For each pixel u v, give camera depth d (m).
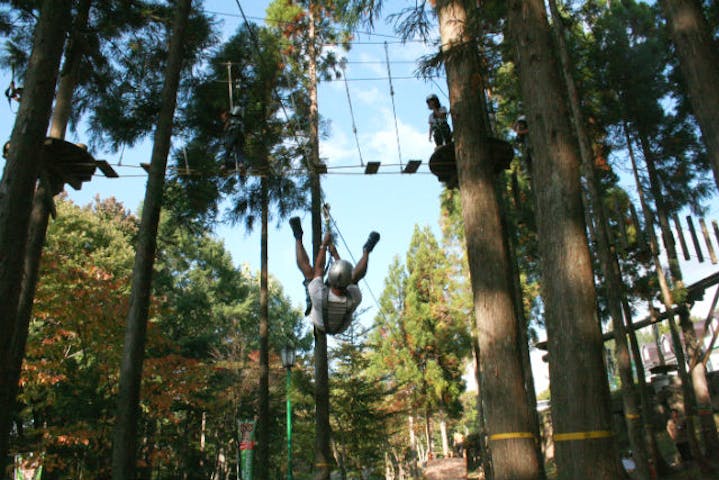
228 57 14.78
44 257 14.00
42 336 14.88
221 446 34.84
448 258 31.12
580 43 15.48
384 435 22.81
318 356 14.74
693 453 12.98
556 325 5.34
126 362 7.16
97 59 11.04
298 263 6.22
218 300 37.78
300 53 18.16
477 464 27.62
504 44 8.65
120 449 6.69
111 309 14.12
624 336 10.23
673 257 15.12
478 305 6.84
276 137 17.08
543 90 6.06
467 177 7.37
